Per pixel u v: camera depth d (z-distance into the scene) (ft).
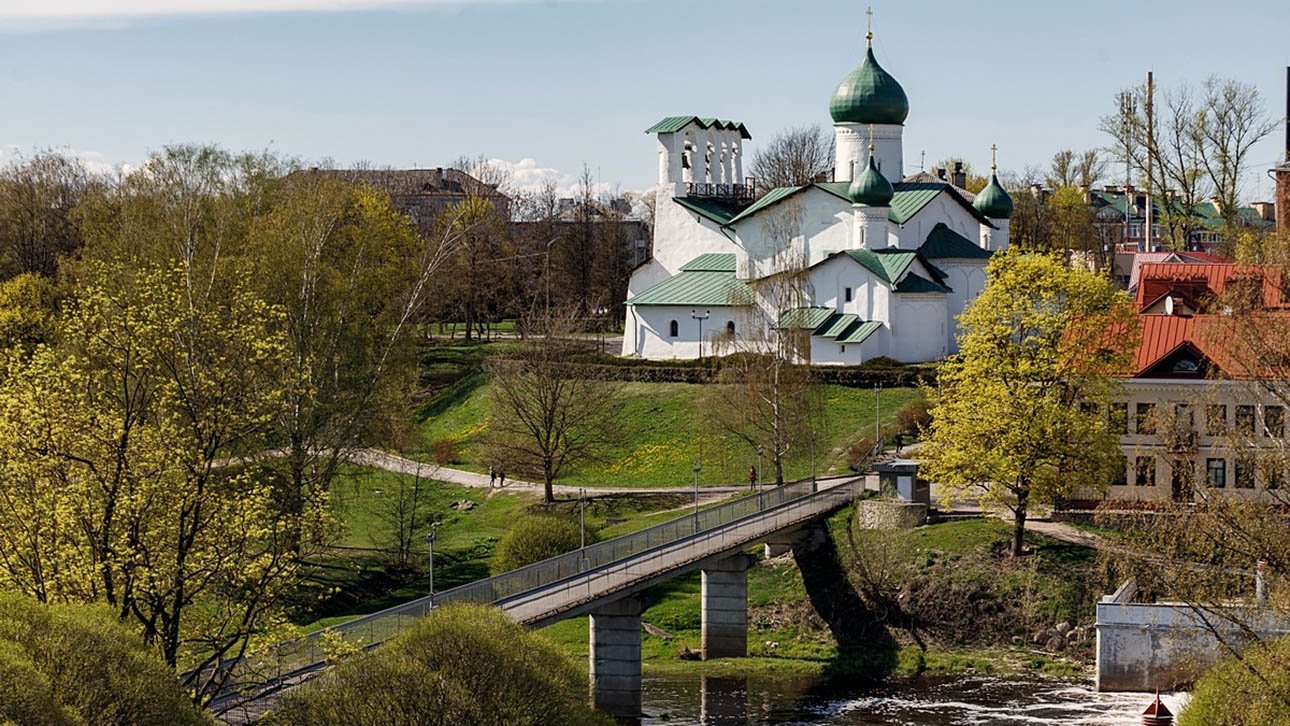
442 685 199.62
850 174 525.34
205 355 217.15
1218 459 281.54
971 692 285.43
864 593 323.78
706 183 575.38
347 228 415.44
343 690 198.59
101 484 203.51
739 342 442.91
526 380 418.92
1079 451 318.45
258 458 301.63
